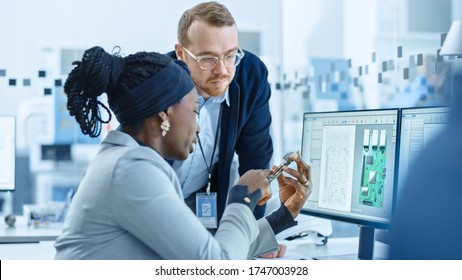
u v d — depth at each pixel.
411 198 0.94
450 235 0.89
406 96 2.79
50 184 4.29
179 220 1.36
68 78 1.51
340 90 3.48
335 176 2.09
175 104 1.51
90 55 1.43
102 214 1.38
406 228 0.94
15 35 3.88
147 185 1.37
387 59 3.02
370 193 1.93
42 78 3.92
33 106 3.99
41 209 3.26
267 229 1.75
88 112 1.54
